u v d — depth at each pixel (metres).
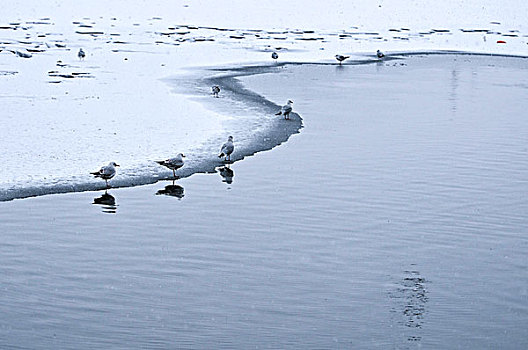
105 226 24.39
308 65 70.81
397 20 115.50
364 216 25.78
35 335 17.38
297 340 17.31
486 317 18.47
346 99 50.62
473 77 64.25
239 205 26.73
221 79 58.38
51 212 25.42
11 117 38.00
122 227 24.33
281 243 23.19
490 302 19.28
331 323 18.14
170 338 17.33
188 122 39.06
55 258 21.77
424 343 17.19
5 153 31.03
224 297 19.47
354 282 20.44
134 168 30.05
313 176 30.56
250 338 17.38
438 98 51.88
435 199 27.83
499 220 25.56
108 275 20.70
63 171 29.12
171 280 20.44
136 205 26.38
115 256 22.02
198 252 22.39
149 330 17.69
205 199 27.23
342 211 26.28
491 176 31.11
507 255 22.47
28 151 31.45
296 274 20.91
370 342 17.23
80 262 21.55
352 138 37.97
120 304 18.98
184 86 53.00
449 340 17.36
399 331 17.72
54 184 27.80
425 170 31.89
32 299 19.16
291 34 96.50
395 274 20.98
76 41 79.50
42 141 33.19
